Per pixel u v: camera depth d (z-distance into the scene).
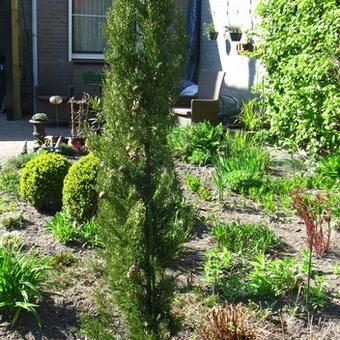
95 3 12.85
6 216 5.54
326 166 6.96
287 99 7.88
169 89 2.74
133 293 2.82
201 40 13.17
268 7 8.46
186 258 4.70
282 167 7.55
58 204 5.71
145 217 2.81
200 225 5.41
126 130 2.73
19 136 10.27
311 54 7.59
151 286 2.86
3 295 3.84
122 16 2.69
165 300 2.88
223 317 3.56
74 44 12.90
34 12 12.37
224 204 6.06
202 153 7.66
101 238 2.87
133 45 2.69
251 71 11.27
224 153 7.68
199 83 10.74
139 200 2.76
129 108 2.71
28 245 4.90
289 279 4.17
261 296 4.11
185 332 3.69
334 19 7.21
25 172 5.75
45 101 11.13
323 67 7.16
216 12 12.55
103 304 3.11
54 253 4.77
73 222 5.18
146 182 2.82
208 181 6.86
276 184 6.61
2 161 8.24
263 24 8.62
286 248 5.00
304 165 7.53
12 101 11.83
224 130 9.45
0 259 4.03
